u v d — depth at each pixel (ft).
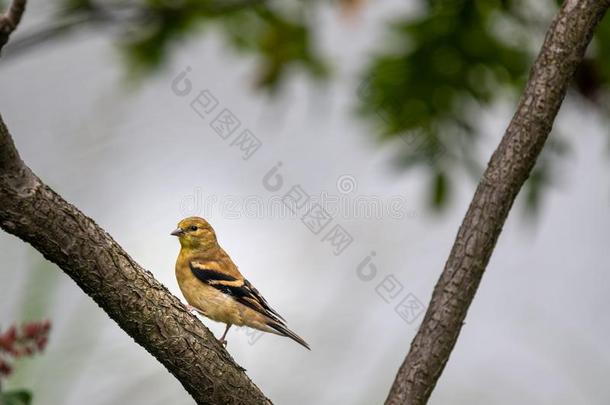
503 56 37.88
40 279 29.43
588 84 36.14
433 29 38.09
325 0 40.32
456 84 38.17
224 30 40.78
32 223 20.54
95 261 21.61
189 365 23.79
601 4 23.53
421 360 23.53
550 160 37.27
